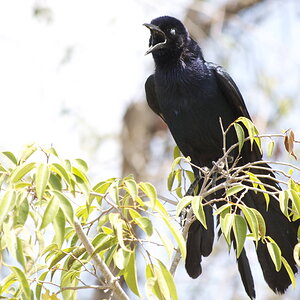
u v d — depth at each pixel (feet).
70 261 22.49
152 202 20.33
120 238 19.47
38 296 21.66
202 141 37.58
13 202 18.10
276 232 31.27
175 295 19.81
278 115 55.06
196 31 62.44
